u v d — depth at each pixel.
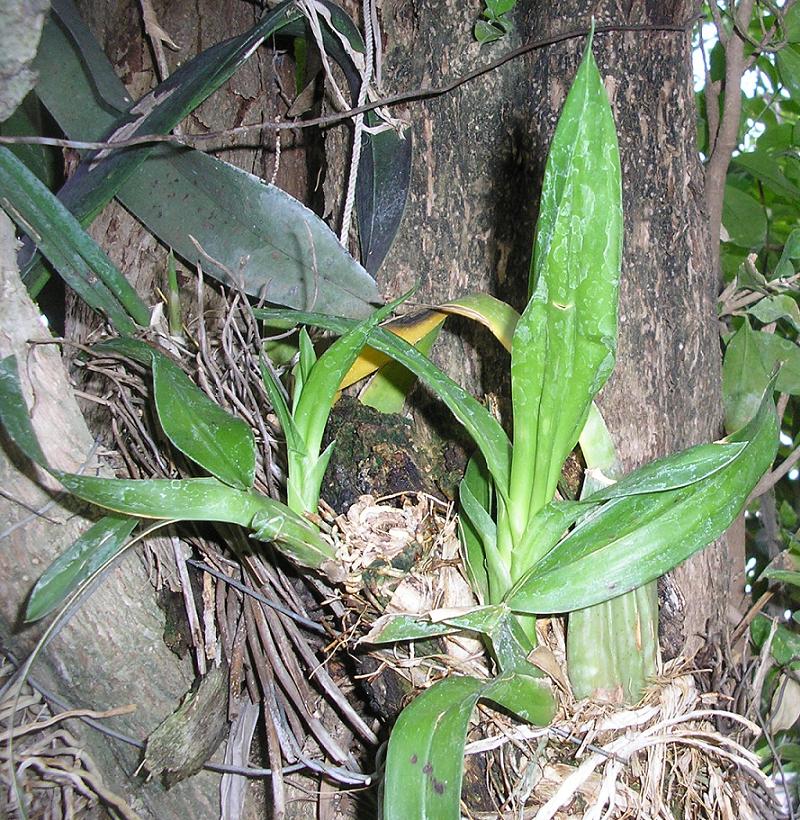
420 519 0.64
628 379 0.76
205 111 0.99
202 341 0.69
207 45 0.99
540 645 0.63
